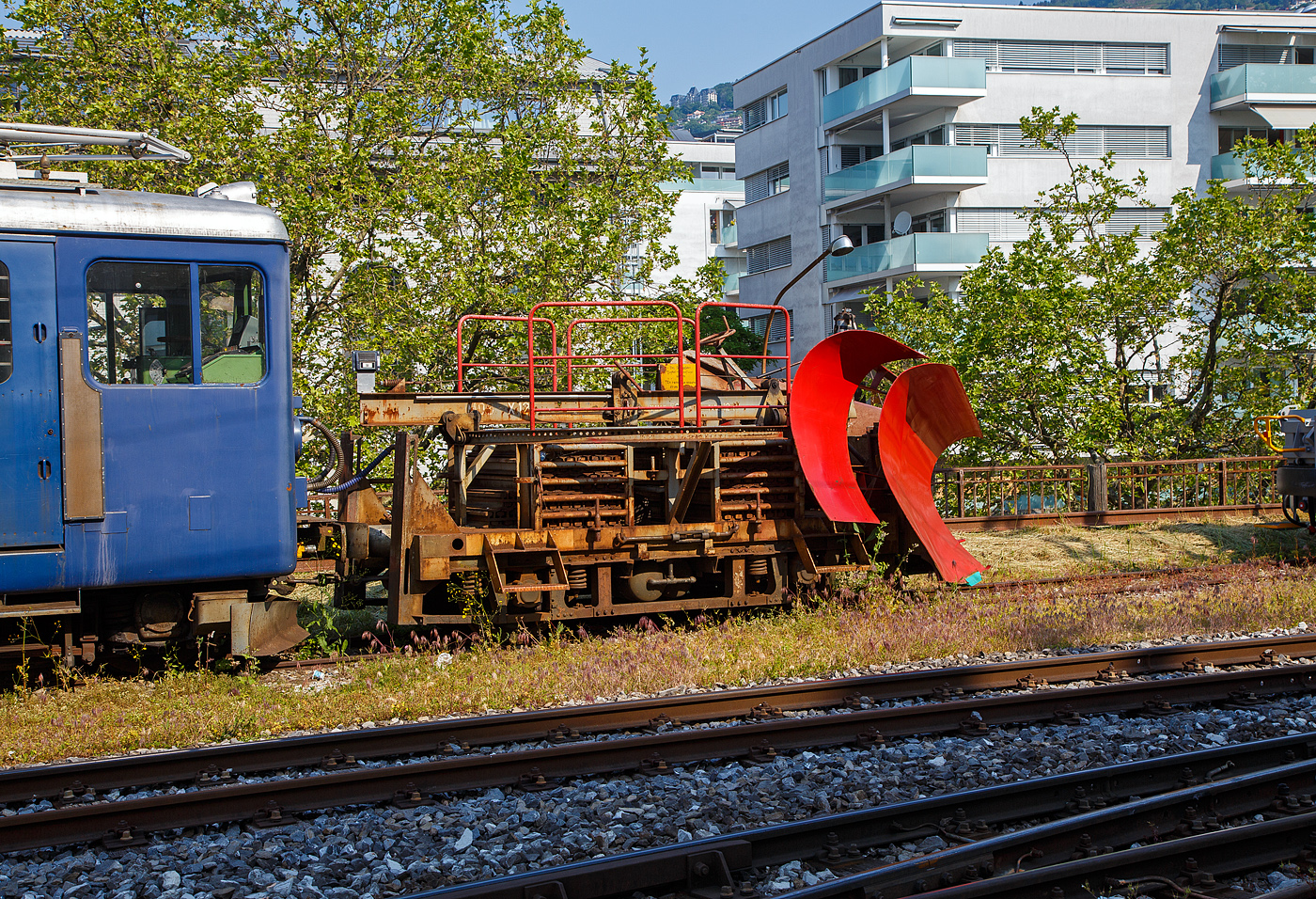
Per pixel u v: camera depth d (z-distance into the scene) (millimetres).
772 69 39594
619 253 15250
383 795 4941
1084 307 18078
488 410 8906
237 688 7098
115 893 3939
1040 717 6180
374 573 8914
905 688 6750
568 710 6047
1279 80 33469
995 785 4844
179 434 7125
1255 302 18172
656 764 5297
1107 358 18906
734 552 9062
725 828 4469
